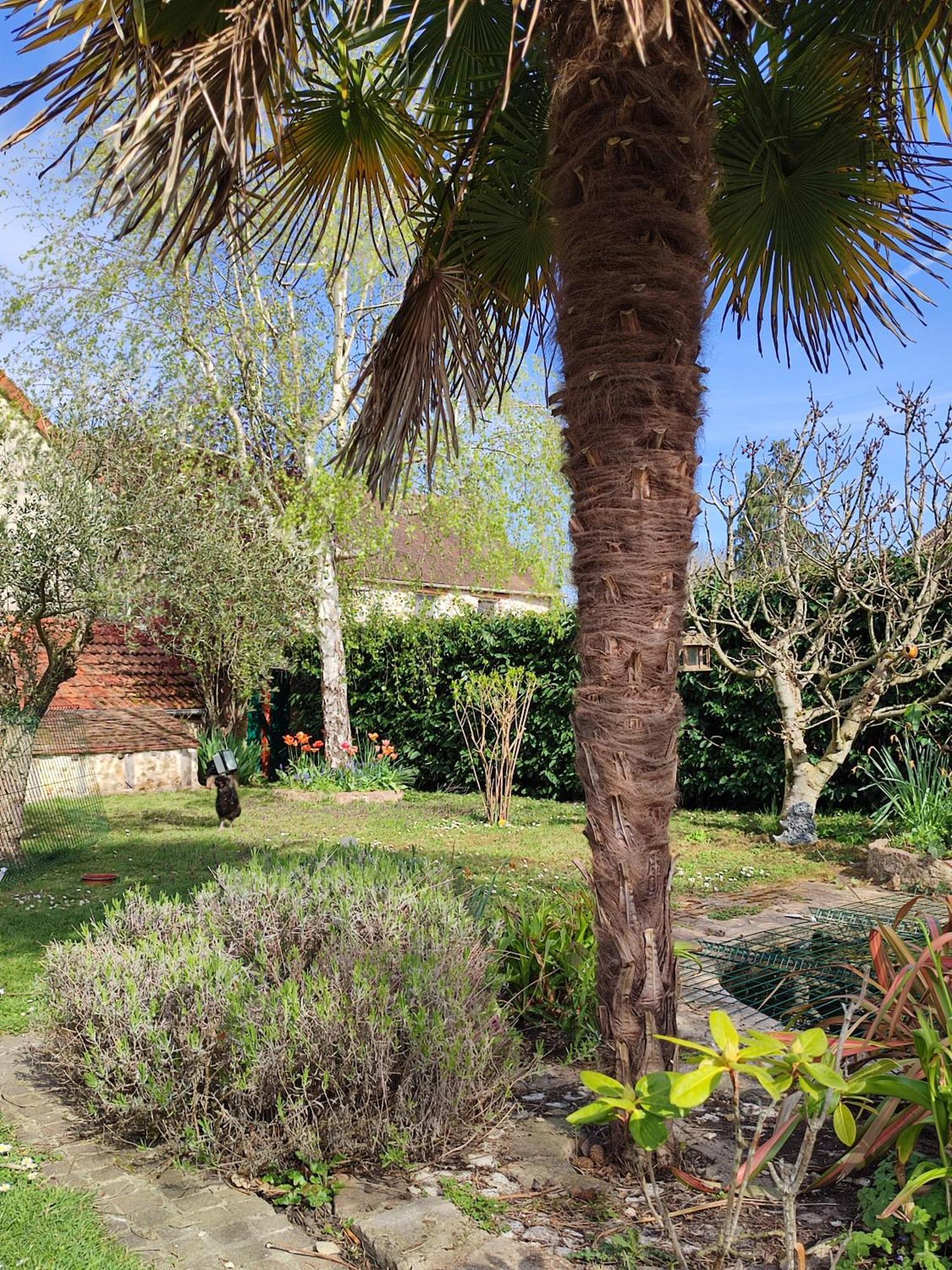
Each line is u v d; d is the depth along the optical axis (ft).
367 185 14.28
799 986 13.64
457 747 46.65
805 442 29.50
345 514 43.52
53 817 32.58
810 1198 8.70
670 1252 7.80
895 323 14.32
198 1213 8.94
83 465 32.73
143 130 7.52
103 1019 10.61
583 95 9.13
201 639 44.55
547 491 49.37
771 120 12.57
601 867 9.43
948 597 28.84
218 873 13.98
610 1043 9.39
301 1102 9.51
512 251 14.05
